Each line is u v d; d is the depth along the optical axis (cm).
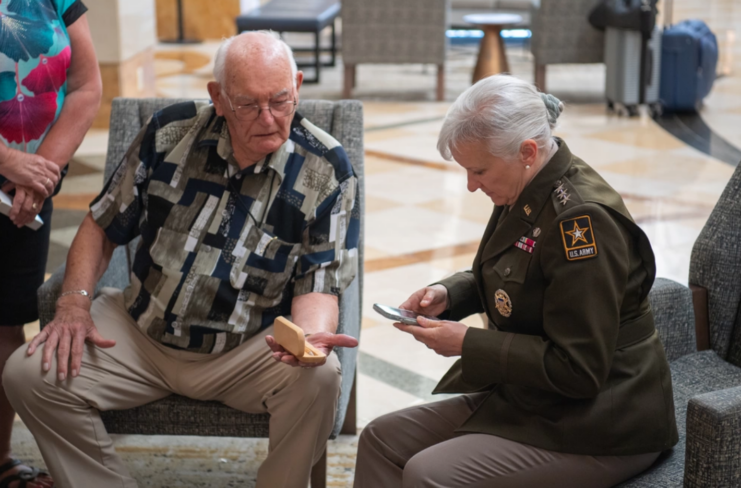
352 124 258
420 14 736
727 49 633
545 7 709
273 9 838
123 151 260
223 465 262
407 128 667
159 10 1077
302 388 203
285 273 218
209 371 215
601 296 166
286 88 206
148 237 224
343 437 271
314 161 220
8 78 231
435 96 775
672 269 393
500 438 178
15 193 238
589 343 165
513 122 169
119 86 643
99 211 229
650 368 176
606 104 733
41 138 242
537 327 177
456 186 533
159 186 222
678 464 181
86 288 222
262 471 214
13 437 274
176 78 842
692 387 210
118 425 222
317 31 793
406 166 571
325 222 217
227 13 1072
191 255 218
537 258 174
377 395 297
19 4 230
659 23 670
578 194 171
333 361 206
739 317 226
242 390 213
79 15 247
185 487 249
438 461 175
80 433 212
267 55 205
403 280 391
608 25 676
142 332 222
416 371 314
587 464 174
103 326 222
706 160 570
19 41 230
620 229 171
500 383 184
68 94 249
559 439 174
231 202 219
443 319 206
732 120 625
